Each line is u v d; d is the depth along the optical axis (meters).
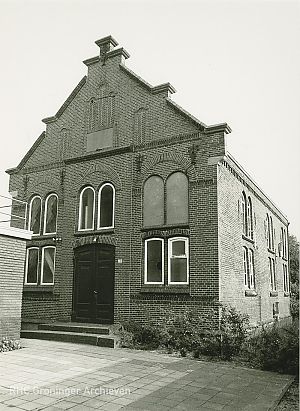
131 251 13.95
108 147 15.40
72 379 8.17
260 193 19.70
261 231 19.42
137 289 13.52
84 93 16.64
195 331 12.08
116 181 14.83
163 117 14.30
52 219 16.58
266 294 19.25
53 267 16.00
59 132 17.05
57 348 11.57
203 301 12.24
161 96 14.52
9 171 18.05
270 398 7.10
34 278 16.36
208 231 12.61
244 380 8.33
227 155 13.20
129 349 11.66
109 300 14.13
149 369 9.17
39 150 17.50
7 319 11.40
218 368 9.39
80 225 15.62
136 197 14.27
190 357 10.64
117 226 14.43
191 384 7.95
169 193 13.70
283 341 9.66
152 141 14.30
